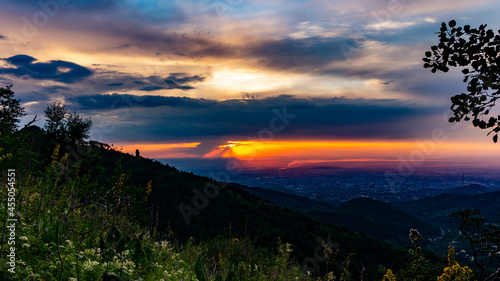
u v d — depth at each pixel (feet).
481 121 13.80
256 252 32.65
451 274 24.97
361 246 154.92
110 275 11.31
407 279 33.53
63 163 23.08
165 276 14.44
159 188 157.17
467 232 30.53
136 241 15.44
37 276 9.68
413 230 35.27
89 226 16.06
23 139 33.14
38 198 15.83
